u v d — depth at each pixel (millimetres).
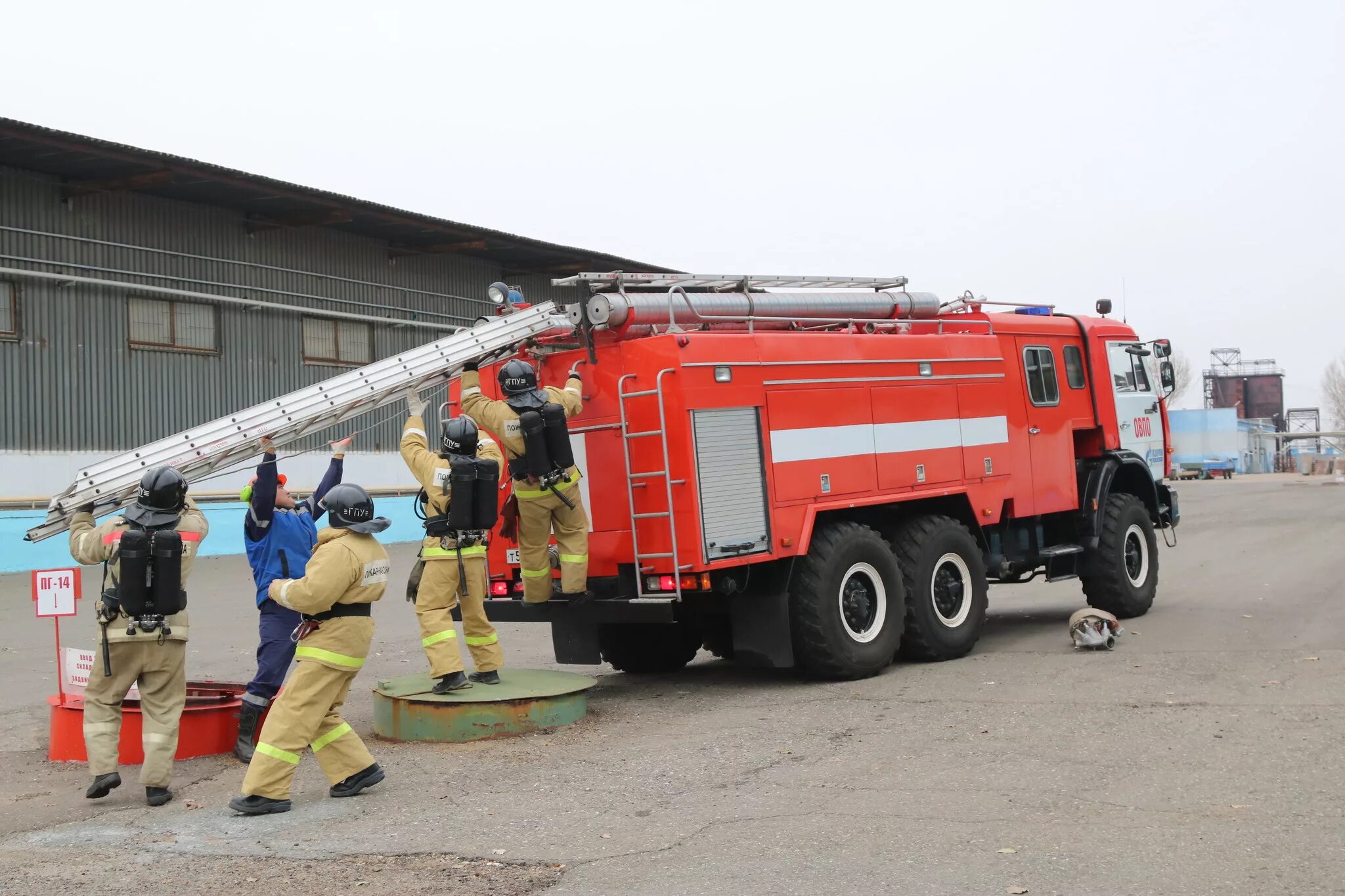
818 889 4691
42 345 20391
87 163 19922
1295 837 5090
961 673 9391
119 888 5004
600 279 8781
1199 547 20609
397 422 28062
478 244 27828
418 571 8070
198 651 12383
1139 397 13094
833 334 9578
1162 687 8398
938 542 10023
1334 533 22203
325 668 6281
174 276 22688
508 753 7262
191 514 6977
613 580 8922
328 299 26062
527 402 8500
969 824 5453
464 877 5020
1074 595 15016
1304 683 8336
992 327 11258
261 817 6141
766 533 8797
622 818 5809
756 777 6480
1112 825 5363
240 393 23969
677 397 8445
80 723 7535
